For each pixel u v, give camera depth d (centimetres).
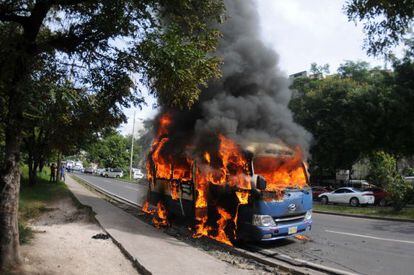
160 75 566
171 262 732
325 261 838
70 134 721
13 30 590
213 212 1023
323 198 2750
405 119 2606
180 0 582
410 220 1627
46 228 1062
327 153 3092
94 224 1178
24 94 522
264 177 945
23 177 2991
